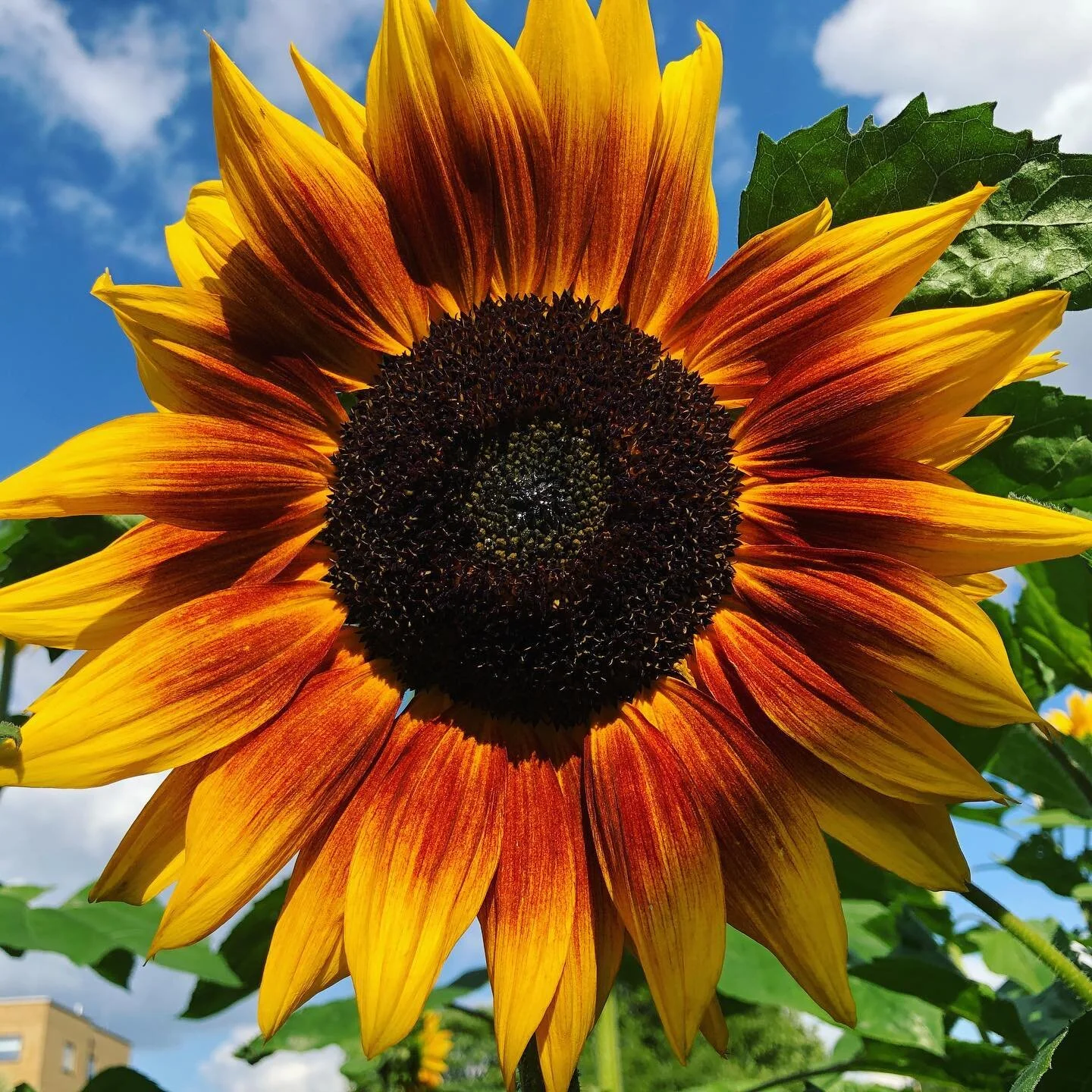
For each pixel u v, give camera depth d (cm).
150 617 20
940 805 19
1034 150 23
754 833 19
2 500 19
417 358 22
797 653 20
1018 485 26
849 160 24
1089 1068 17
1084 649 30
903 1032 34
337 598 21
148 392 21
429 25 21
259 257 21
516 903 19
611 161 22
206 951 28
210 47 21
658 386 22
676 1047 17
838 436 20
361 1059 52
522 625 21
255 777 19
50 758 18
